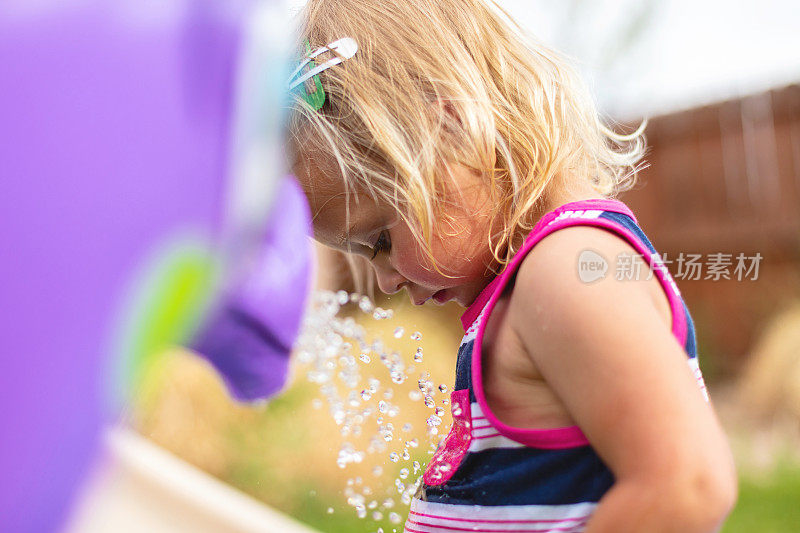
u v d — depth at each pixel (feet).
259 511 5.16
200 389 8.69
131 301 1.63
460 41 3.67
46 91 1.57
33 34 1.59
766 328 16.02
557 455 3.11
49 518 1.56
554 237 3.19
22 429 1.52
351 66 3.51
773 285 17.03
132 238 1.61
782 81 18.63
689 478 2.62
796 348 14.20
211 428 8.68
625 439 2.73
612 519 2.68
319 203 3.54
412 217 3.39
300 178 3.51
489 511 3.22
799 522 9.52
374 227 3.56
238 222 1.85
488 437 3.26
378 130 3.38
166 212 1.66
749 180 18.84
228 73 1.78
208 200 1.74
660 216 20.15
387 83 3.48
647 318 2.90
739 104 19.01
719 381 16.78
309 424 8.91
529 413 3.14
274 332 2.55
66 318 1.55
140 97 1.64
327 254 5.62
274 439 8.76
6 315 1.52
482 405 3.27
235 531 4.85
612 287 2.94
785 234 17.80
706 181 19.48
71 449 1.58
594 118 4.24
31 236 1.54
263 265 2.48
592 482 3.07
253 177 1.87
